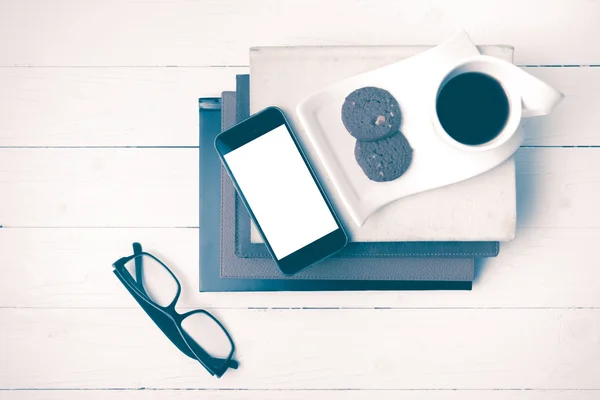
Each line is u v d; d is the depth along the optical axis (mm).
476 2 595
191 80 601
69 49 600
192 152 601
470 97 404
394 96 424
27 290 601
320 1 600
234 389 601
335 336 598
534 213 588
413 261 526
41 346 603
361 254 477
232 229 519
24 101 599
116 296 602
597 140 584
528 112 397
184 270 600
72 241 601
